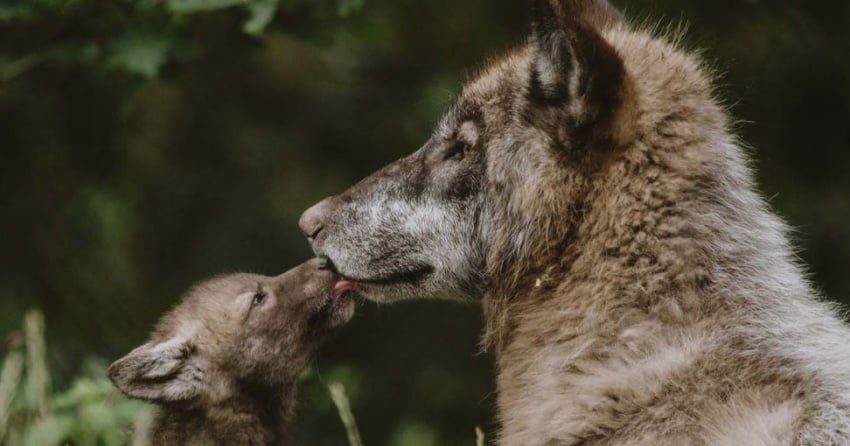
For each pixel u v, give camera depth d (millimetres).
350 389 15555
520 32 18109
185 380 11508
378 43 18625
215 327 11773
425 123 18375
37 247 16062
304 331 12031
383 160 19078
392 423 17641
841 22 16516
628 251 8141
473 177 9203
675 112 8297
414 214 9539
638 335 7984
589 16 8836
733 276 8070
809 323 8102
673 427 7633
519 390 8602
